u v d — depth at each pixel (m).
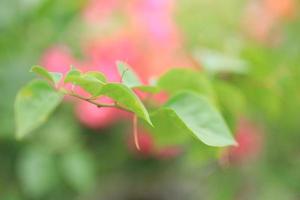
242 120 0.79
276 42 0.89
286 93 0.68
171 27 0.79
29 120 0.44
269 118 0.76
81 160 0.78
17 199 0.80
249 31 0.88
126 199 0.94
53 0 0.75
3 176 0.80
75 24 0.81
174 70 0.48
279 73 0.66
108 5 0.81
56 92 0.44
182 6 0.84
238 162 0.85
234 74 0.62
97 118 0.78
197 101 0.43
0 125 0.75
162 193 0.97
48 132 0.78
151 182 0.94
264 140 0.85
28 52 0.79
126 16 0.79
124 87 0.37
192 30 0.82
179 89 0.49
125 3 0.80
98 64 0.75
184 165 0.85
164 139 0.53
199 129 0.42
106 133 0.84
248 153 0.84
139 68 0.75
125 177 0.91
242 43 0.74
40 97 0.44
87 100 0.39
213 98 0.51
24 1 0.76
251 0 0.90
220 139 0.41
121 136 0.84
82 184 0.77
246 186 0.85
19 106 0.44
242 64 0.61
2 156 0.80
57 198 0.80
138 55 0.75
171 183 0.96
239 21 0.88
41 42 0.80
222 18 0.86
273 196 0.83
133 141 0.84
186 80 0.49
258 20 0.89
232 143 0.40
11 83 0.77
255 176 0.85
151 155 0.87
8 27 0.77
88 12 0.81
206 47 0.76
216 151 0.53
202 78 0.48
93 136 0.83
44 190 0.77
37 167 0.76
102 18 0.80
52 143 0.78
